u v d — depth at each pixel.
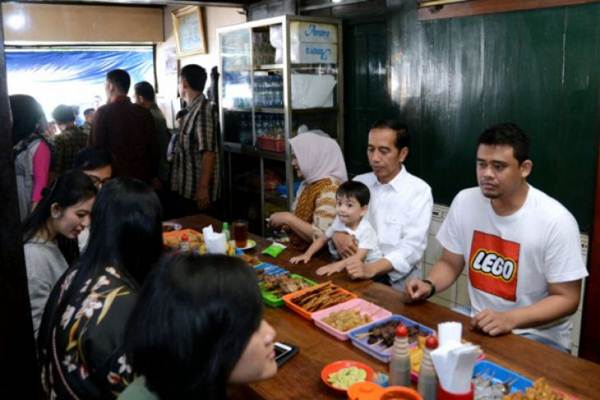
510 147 1.76
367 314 1.77
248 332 0.80
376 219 2.52
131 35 6.14
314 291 1.96
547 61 2.61
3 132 1.07
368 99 3.68
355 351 1.57
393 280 2.41
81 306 1.26
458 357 1.07
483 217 2.00
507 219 1.91
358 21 3.63
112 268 1.33
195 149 4.22
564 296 1.81
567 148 2.59
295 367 1.48
